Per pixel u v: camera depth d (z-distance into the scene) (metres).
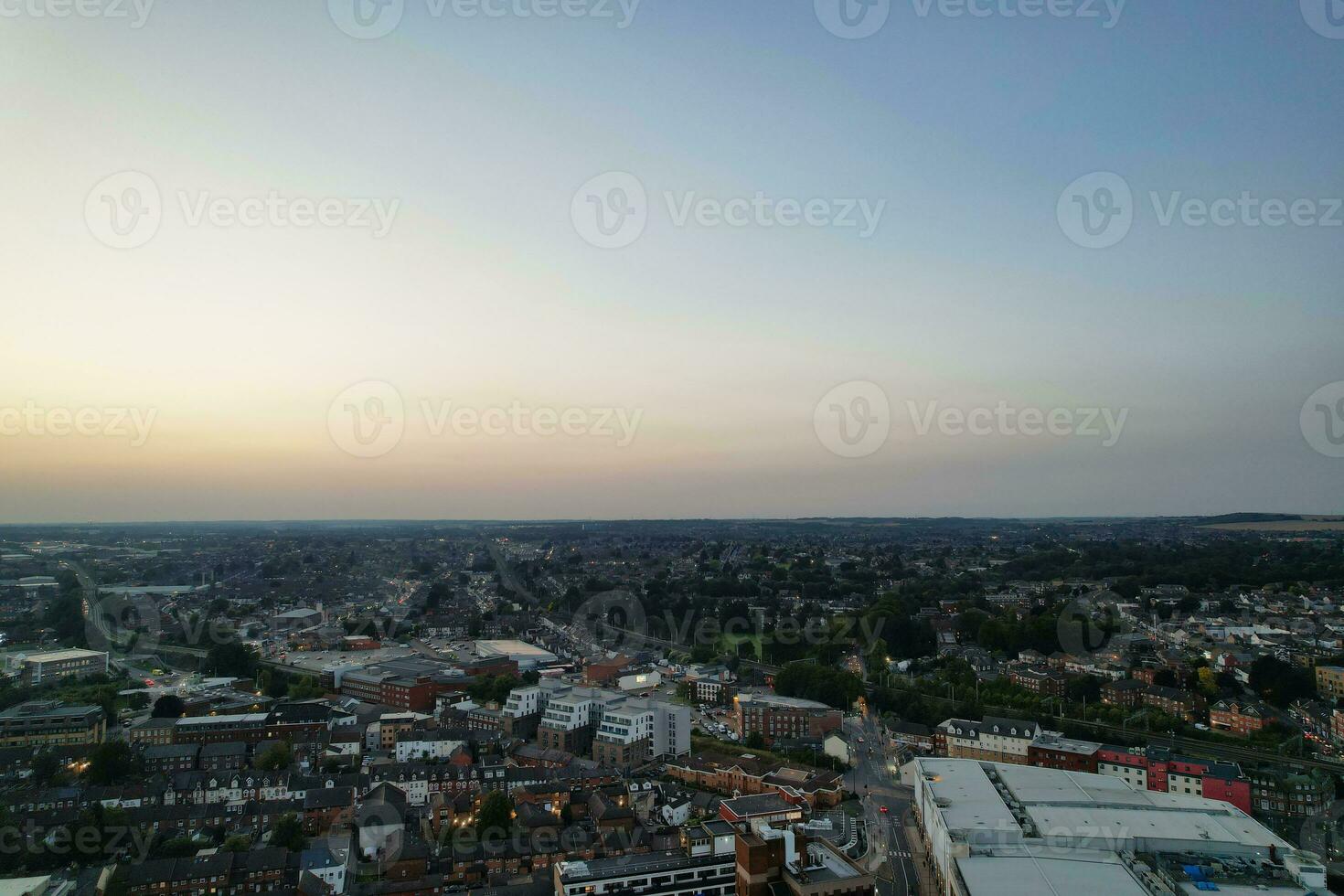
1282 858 171.75
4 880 161.50
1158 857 174.12
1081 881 161.88
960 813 194.62
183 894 173.00
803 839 148.50
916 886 190.50
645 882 156.75
